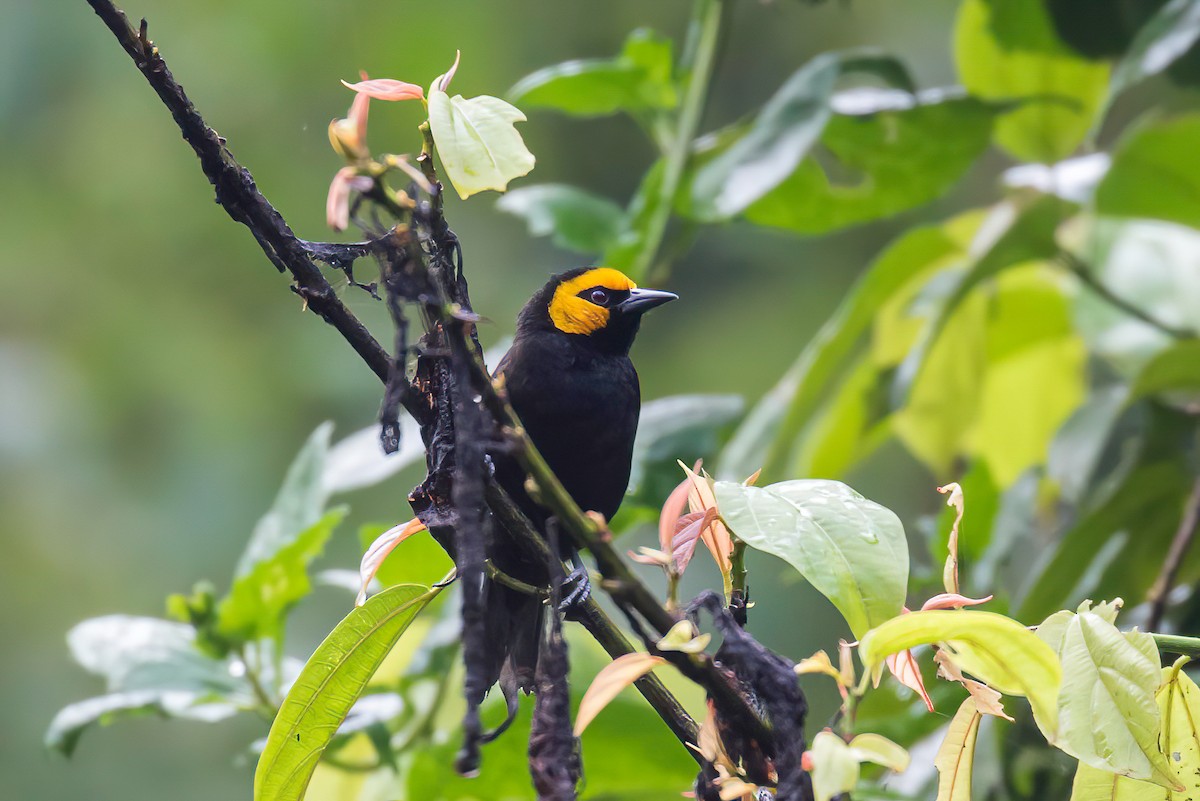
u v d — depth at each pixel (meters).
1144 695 3.56
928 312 8.56
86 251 13.51
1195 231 8.39
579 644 7.27
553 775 3.52
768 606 12.05
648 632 3.53
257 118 13.38
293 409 13.23
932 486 12.58
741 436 8.49
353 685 4.44
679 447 7.64
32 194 13.49
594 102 8.12
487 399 3.51
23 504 12.74
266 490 12.99
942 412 9.10
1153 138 7.55
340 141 3.47
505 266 13.41
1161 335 8.45
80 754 12.40
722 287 13.72
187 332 13.37
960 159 8.00
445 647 6.61
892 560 3.59
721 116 13.69
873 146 7.93
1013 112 8.30
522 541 4.36
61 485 12.84
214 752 12.48
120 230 13.59
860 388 8.84
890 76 7.67
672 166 7.67
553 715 3.56
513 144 3.50
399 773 6.62
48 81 13.59
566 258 13.41
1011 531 8.14
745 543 3.76
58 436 12.94
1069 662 3.61
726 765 3.62
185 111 3.73
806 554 3.57
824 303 13.59
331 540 12.54
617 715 6.67
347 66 13.41
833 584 3.54
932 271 8.59
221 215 13.59
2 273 13.30
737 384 13.39
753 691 3.60
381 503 12.66
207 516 12.85
